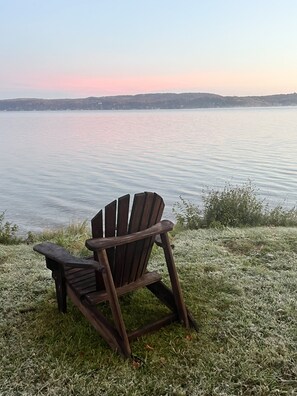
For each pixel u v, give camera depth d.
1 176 26.22
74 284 2.83
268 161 28.81
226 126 84.31
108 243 2.37
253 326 2.85
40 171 28.39
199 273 3.91
